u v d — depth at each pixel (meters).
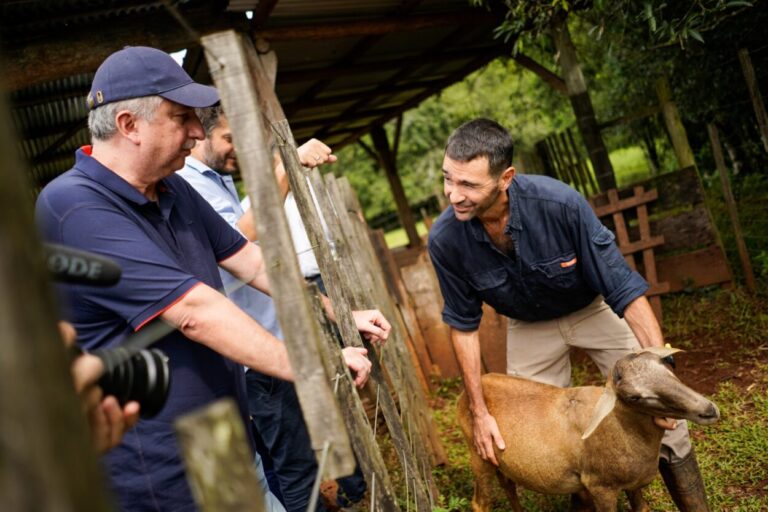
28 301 0.55
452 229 2.94
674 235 5.97
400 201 12.73
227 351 1.76
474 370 2.99
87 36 4.17
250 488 0.94
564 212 2.72
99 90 1.87
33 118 6.84
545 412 2.77
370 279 4.17
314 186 3.29
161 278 1.76
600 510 2.66
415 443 3.45
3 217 0.54
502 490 3.69
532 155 11.00
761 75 6.23
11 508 0.51
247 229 2.93
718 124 8.18
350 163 23.03
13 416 0.52
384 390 2.51
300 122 10.97
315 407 1.24
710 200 8.18
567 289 2.95
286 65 7.21
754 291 5.45
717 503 3.03
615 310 2.79
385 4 6.04
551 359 3.30
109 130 1.88
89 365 1.13
